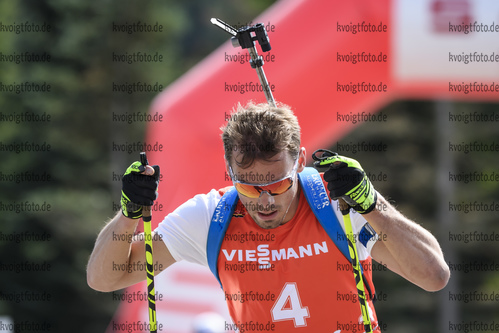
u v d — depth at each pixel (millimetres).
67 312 67562
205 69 24812
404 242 10031
